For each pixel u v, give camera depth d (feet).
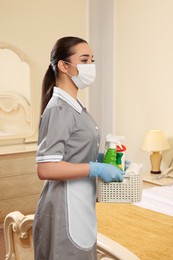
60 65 4.72
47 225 4.81
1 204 12.30
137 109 13.99
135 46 13.87
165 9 12.58
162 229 7.16
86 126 4.71
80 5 14.57
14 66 13.28
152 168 12.57
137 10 13.65
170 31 12.46
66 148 4.66
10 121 13.33
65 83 4.79
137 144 14.08
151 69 13.29
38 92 13.89
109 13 14.80
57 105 4.56
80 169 4.47
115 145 4.95
